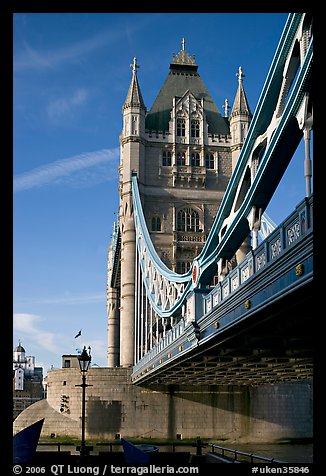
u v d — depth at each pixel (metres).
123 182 86.06
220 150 91.12
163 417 66.56
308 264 16.59
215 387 67.56
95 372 67.88
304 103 19.00
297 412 67.94
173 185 88.19
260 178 24.14
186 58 99.25
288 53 22.30
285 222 18.55
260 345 30.59
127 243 81.44
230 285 26.28
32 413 68.69
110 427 66.31
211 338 30.00
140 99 89.19
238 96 93.00
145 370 55.75
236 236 29.89
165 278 49.00
